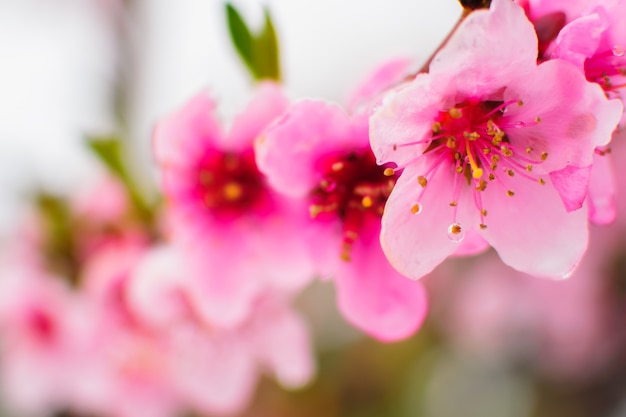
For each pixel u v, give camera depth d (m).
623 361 0.43
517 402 0.44
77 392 0.35
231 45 0.28
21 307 0.34
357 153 0.26
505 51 0.23
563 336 0.43
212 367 0.31
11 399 0.37
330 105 0.25
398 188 0.24
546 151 0.24
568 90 0.24
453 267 0.45
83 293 0.33
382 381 0.42
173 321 0.30
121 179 0.31
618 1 0.24
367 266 0.26
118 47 0.39
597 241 0.43
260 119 0.27
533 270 0.24
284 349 0.30
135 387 0.34
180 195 0.28
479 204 0.25
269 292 0.29
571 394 0.43
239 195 0.28
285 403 0.40
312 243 0.26
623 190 0.41
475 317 0.44
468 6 0.24
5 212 0.34
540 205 0.24
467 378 0.44
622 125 0.25
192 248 0.28
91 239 0.33
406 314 0.26
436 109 0.24
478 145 0.24
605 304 0.43
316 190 0.26
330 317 0.42
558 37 0.23
